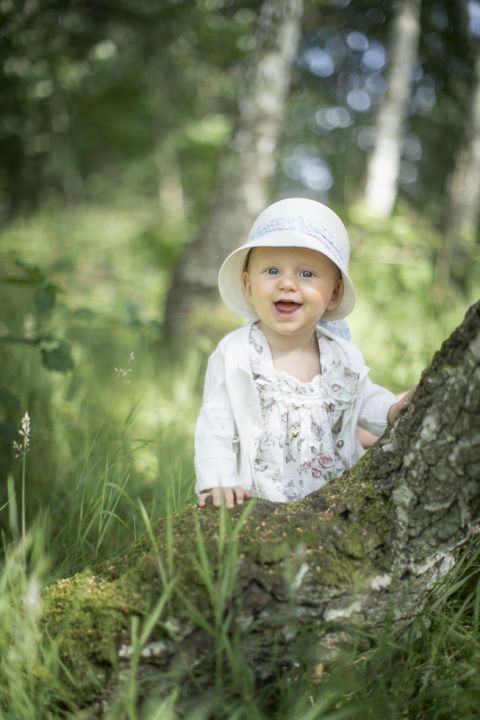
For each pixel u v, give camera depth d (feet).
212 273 17.01
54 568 7.31
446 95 34.32
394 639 5.85
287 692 5.29
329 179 46.24
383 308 19.97
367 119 42.70
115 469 8.73
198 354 15.60
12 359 12.19
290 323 6.81
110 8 23.40
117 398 12.26
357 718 5.16
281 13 17.12
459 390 5.28
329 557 5.45
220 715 5.01
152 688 5.19
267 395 6.97
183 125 39.65
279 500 6.93
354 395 7.11
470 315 5.23
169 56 29.45
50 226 31.14
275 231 6.66
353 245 22.50
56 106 25.59
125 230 34.45
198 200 30.45
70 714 5.14
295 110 42.96
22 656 5.30
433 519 5.64
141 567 5.53
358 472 6.10
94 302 21.06
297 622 5.31
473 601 6.75
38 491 8.78
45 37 21.35
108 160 45.88
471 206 25.04
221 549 5.20
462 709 5.24
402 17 24.91
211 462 6.43
